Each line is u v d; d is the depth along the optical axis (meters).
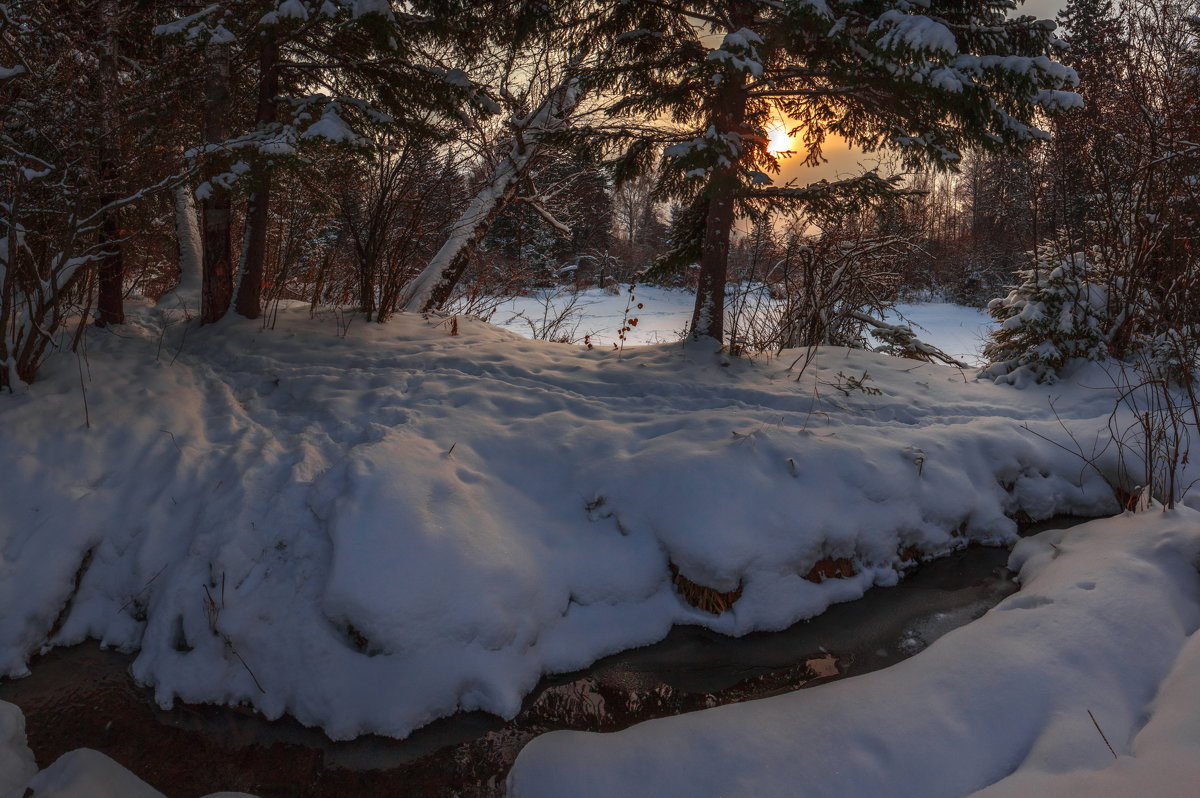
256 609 3.83
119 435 4.95
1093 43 7.74
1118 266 7.23
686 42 6.61
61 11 5.83
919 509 5.06
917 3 5.38
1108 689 3.13
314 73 7.06
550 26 6.64
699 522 4.46
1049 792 2.52
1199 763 2.48
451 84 6.77
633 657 4.06
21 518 4.30
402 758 3.31
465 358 6.54
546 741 3.26
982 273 25.14
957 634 3.74
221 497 4.42
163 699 3.58
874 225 8.99
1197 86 6.96
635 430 5.39
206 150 5.60
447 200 9.11
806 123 7.53
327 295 8.97
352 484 4.23
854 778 2.84
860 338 8.81
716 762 2.99
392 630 3.62
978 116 5.70
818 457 5.07
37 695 3.62
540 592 4.09
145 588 4.10
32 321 5.25
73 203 5.70
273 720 3.50
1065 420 6.21
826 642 4.16
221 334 6.73
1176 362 6.34
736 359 6.95
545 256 21.28
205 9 5.73
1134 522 4.59
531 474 4.92
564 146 6.91
